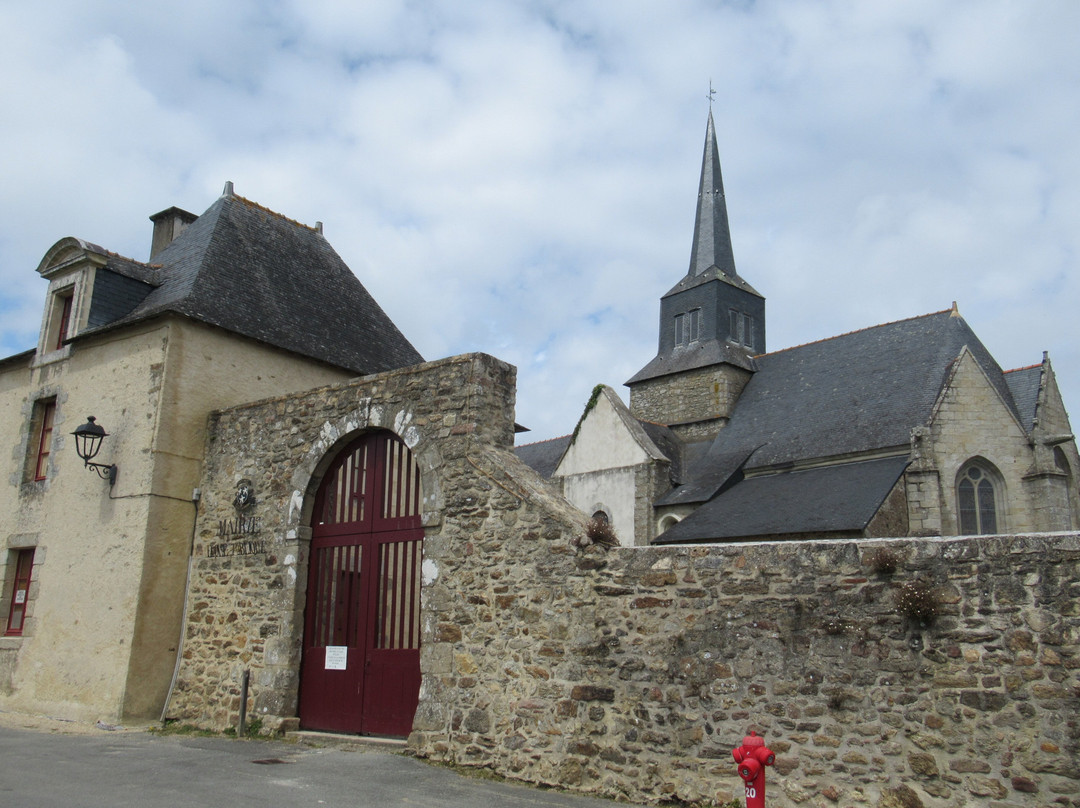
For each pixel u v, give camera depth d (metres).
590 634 7.00
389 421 9.02
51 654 11.38
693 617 6.59
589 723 6.84
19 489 12.93
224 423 11.20
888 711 5.72
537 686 7.20
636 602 6.88
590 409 25.66
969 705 5.48
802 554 6.27
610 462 24.58
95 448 11.80
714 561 6.61
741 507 19.92
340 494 9.67
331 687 9.09
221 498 10.84
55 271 13.30
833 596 6.08
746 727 6.18
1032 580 5.44
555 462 30.34
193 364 11.62
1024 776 5.22
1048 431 19.44
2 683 11.89
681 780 6.32
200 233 13.81
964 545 5.70
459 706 7.65
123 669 10.30
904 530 17.97
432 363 8.80
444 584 8.06
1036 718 5.26
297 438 10.02
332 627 9.29
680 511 22.55
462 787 6.71
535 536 7.55
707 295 29.61
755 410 26.11
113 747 8.55
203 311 11.84
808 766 5.89
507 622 7.54
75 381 12.59
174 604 10.82
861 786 5.70
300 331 13.44
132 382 11.65
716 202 32.53
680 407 28.31
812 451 22.25
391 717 8.48
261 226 14.69
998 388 20.53
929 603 5.66
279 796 6.20
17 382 13.84
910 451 19.52
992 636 5.49
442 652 7.89
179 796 6.15
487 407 8.47
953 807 5.39
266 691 9.38
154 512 10.80
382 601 8.90
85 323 12.41
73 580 11.46
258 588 9.93
